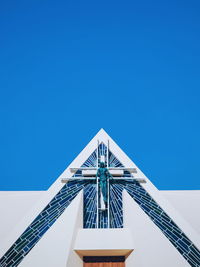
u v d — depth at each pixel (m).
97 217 21.41
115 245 20.12
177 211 21.06
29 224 20.62
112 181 22.45
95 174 22.31
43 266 19.08
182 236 20.56
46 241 19.62
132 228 20.38
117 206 21.95
